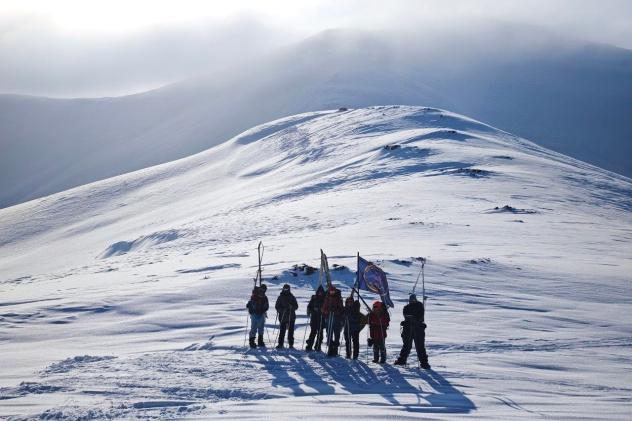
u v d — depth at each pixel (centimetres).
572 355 1325
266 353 1355
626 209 5128
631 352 1360
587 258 2866
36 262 7375
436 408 896
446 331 1559
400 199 4931
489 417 839
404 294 2086
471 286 2203
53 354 1455
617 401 959
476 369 1190
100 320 1967
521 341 1455
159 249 4744
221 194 8462
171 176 10881
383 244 3212
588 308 1897
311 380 1094
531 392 1020
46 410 848
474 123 10106
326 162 8356
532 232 3597
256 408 877
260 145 11219
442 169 6381
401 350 1282
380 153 7512
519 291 2145
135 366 1167
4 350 1573
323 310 1375
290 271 2455
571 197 5222
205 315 1877
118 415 831
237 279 2412
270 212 5419
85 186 11119
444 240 3319
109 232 8119
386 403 925
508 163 6612
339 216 4569
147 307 2069
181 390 992
